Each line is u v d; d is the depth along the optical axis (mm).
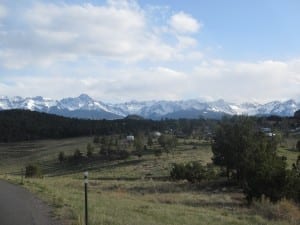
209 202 39031
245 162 43688
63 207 21062
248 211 30656
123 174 112812
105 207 23203
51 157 191125
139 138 168750
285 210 28562
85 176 15320
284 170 37406
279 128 192125
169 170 108875
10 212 19578
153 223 18797
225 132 65812
